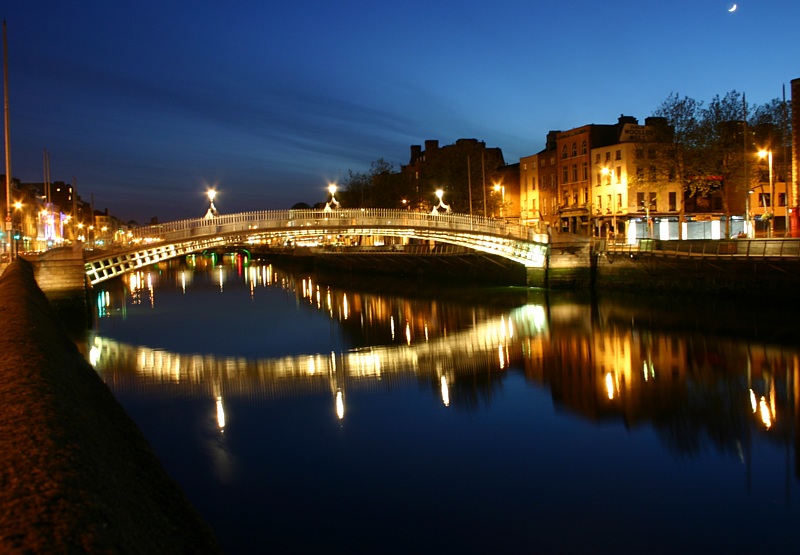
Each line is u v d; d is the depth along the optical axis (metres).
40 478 6.23
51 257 48.34
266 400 27.83
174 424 24.50
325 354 39.00
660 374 31.17
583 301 58.81
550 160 96.38
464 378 31.58
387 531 15.62
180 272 130.25
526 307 57.12
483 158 90.62
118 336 46.78
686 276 54.28
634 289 61.09
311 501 17.38
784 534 15.35
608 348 37.97
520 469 19.52
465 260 83.50
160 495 10.22
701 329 41.91
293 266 141.00
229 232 55.66
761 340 37.56
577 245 66.69
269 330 49.16
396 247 101.00
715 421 23.77
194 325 52.25
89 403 13.27
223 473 19.36
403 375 32.53
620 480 18.59
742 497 17.36
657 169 68.75
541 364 34.38
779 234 65.19
